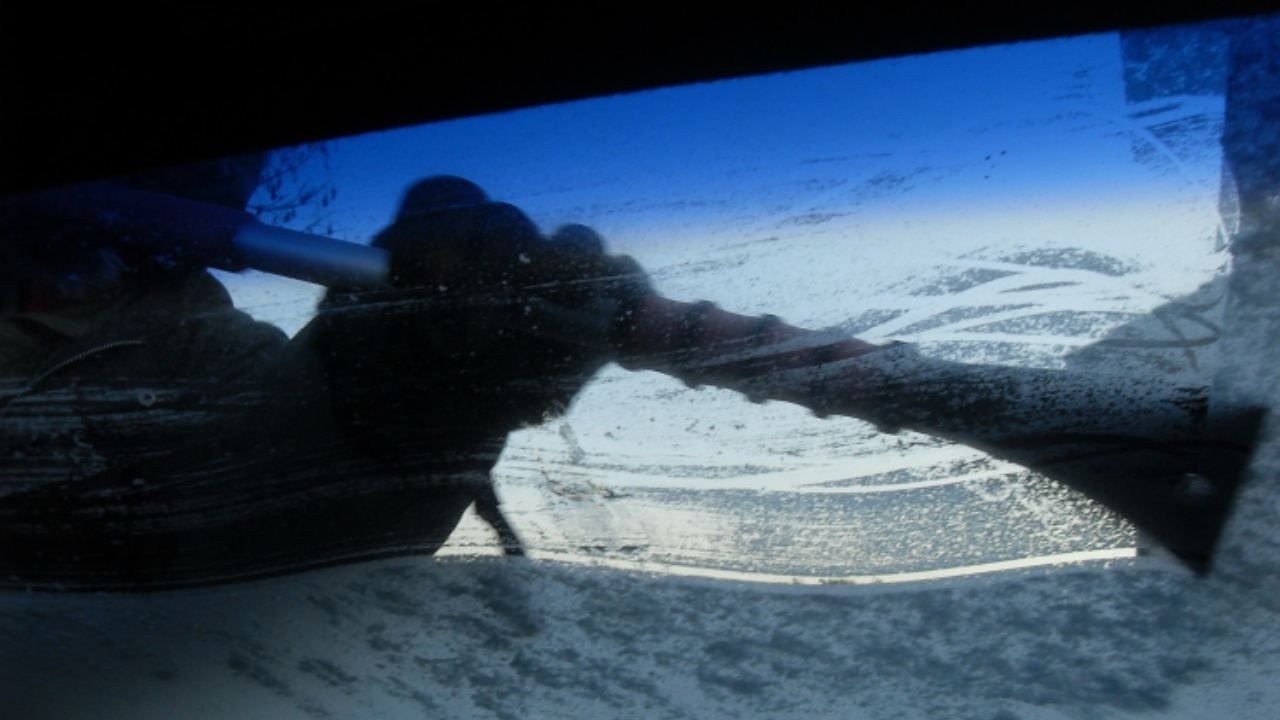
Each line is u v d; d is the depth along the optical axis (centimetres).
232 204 149
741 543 133
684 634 128
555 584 135
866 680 120
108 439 146
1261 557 120
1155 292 132
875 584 129
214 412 146
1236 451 125
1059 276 135
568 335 140
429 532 141
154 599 142
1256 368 127
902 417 132
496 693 126
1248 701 111
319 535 143
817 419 135
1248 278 130
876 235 140
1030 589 124
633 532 137
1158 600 120
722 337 136
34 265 137
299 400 146
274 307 145
